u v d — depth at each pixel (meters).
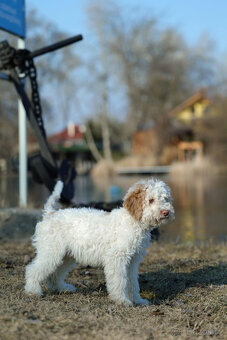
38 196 17.72
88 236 5.23
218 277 6.69
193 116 46.78
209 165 37.59
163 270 7.10
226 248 9.15
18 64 9.59
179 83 51.62
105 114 47.03
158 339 4.09
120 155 49.50
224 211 16.50
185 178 33.84
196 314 5.05
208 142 42.22
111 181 33.28
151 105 50.66
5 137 35.66
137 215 5.09
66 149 50.34
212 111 42.94
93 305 5.09
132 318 4.70
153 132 46.31
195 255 8.31
